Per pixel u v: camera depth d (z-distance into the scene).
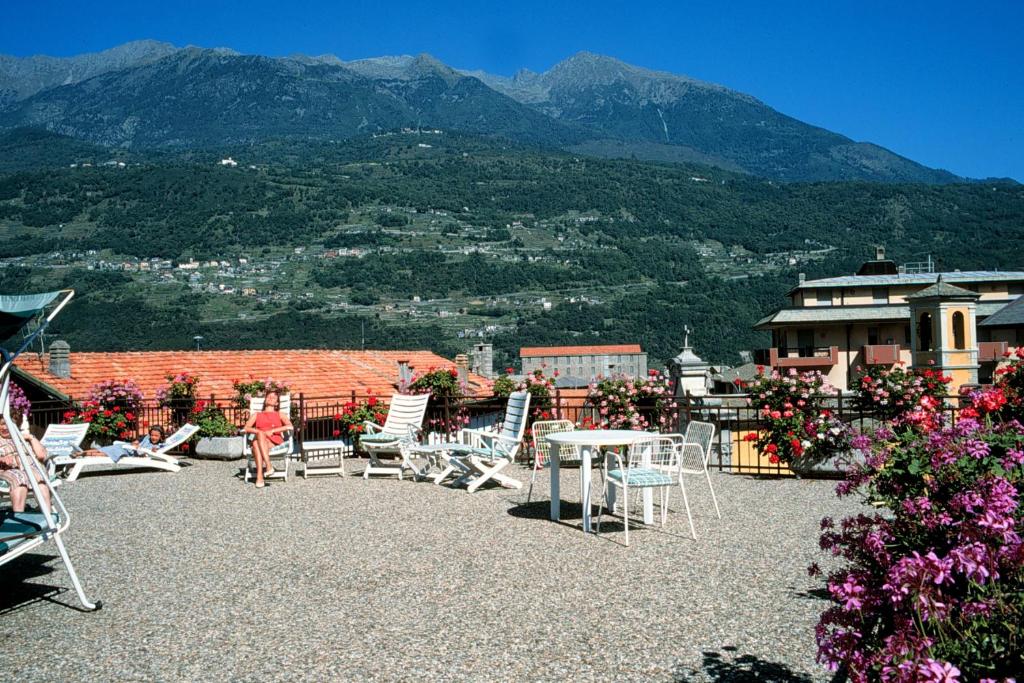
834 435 10.43
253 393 15.97
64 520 5.87
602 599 5.32
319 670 4.18
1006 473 3.74
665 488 7.97
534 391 12.97
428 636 4.67
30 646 4.66
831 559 6.22
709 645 4.42
